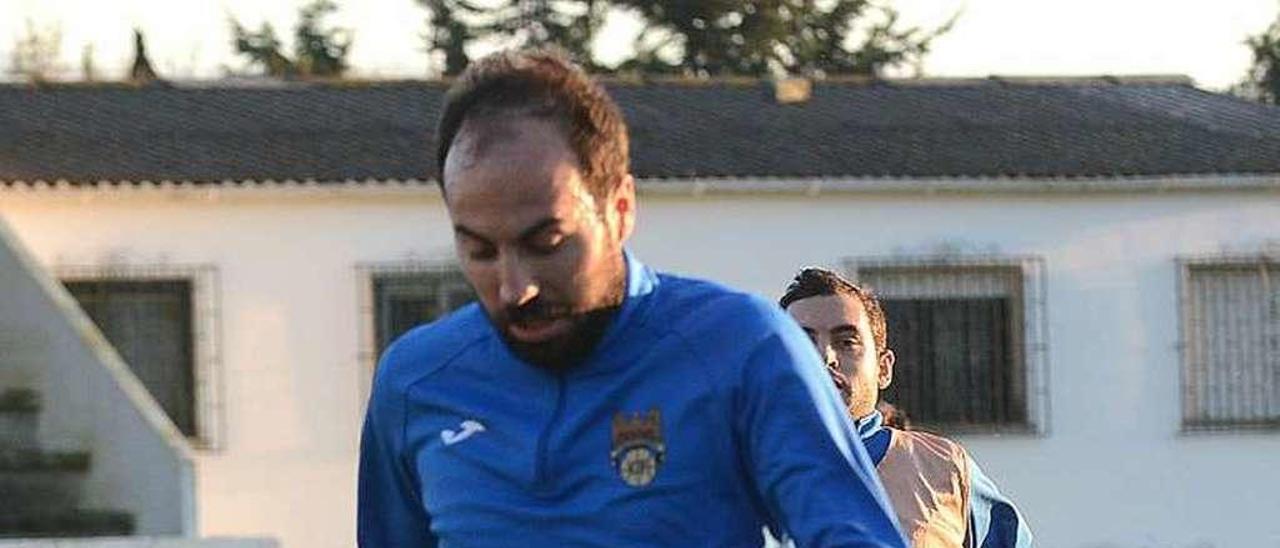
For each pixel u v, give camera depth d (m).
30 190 23.55
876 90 28.83
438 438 4.27
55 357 18.20
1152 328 25.17
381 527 4.59
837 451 4.02
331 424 23.95
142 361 23.81
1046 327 24.97
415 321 24.30
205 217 23.86
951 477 7.45
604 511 4.09
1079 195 24.97
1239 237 25.27
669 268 24.59
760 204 24.69
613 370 4.11
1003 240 24.92
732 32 49.59
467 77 3.96
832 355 7.35
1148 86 29.58
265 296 23.91
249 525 23.81
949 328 24.97
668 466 4.07
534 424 4.15
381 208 24.12
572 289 3.97
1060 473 25.02
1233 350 25.33
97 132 25.48
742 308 4.12
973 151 25.58
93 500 17.95
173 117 26.28
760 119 26.94
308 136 25.44
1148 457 25.16
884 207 24.83
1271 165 25.25
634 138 25.91
